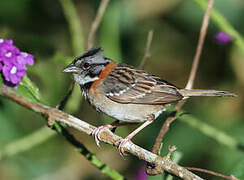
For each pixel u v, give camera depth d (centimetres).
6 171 1208
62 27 1344
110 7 1266
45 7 1324
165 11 1370
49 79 1207
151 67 1399
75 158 1268
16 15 1295
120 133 1227
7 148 1031
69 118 740
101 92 913
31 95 760
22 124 1224
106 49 1242
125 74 923
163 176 809
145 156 708
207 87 1389
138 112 920
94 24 965
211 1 891
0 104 1198
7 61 734
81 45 1145
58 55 1101
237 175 811
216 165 1175
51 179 1233
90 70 922
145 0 1344
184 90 923
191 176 673
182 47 1407
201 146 1200
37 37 1100
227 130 1256
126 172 1254
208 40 1382
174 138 1206
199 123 1085
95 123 1282
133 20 1362
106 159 1279
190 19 1363
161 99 912
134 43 1376
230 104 1328
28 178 1218
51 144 1261
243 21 1328
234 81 1366
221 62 1380
